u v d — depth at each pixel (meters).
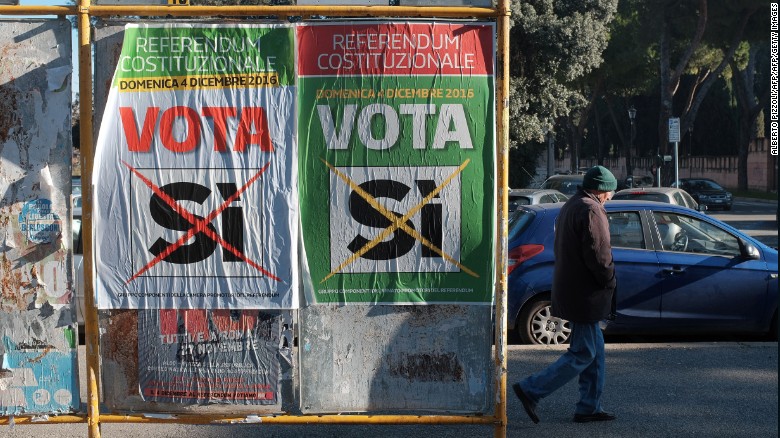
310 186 4.84
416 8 4.74
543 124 28.11
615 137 77.00
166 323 4.90
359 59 4.78
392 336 4.90
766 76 59.62
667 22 40.38
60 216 4.87
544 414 6.24
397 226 4.84
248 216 4.84
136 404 4.96
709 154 67.38
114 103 4.79
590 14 27.17
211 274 4.87
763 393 6.79
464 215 4.84
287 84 4.79
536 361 7.90
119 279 4.87
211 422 4.90
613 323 8.83
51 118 4.81
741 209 41.38
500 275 4.82
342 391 4.91
